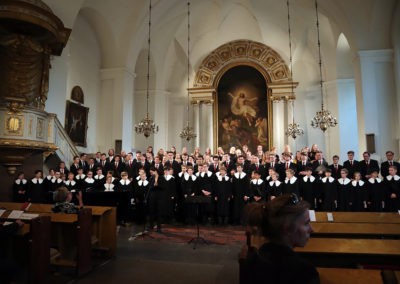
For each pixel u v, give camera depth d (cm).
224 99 1622
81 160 1016
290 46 1477
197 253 602
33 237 404
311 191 855
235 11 1536
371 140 1030
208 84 1636
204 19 1556
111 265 530
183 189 932
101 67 1380
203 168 928
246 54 1622
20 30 866
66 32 927
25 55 872
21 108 839
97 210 571
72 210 513
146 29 1419
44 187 897
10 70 849
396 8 1021
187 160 1059
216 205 918
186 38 1612
